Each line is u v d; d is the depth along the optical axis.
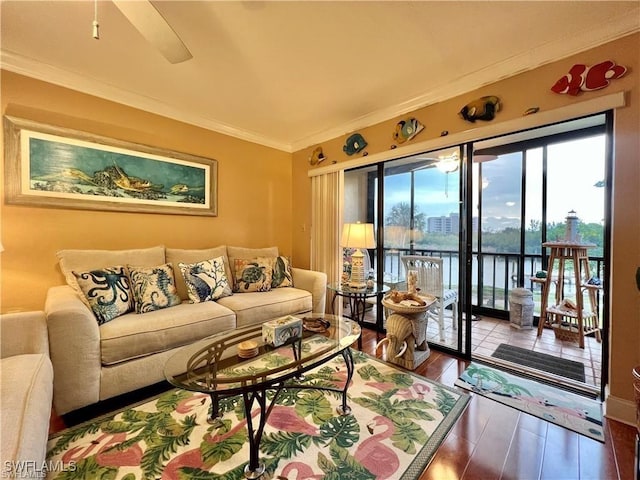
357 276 2.88
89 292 1.93
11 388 1.09
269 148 3.77
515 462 1.33
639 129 1.61
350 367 1.74
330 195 3.50
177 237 2.94
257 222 3.66
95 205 2.41
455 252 2.59
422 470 1.29
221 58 2.04
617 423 1.60
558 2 1.54
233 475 1.25
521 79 2.05
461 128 2.38
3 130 2.04
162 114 2.81
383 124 2.95
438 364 2.35
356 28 1.74
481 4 1.56
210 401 1.81
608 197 1.76
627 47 1.66
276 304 2.66
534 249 3.45
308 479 1.22
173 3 1.52
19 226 2.11
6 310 2.07
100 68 2.18
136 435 1.50
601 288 2.59
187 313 2.13
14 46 1.93
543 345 2.76
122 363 1.79
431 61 2.09
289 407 1.74
